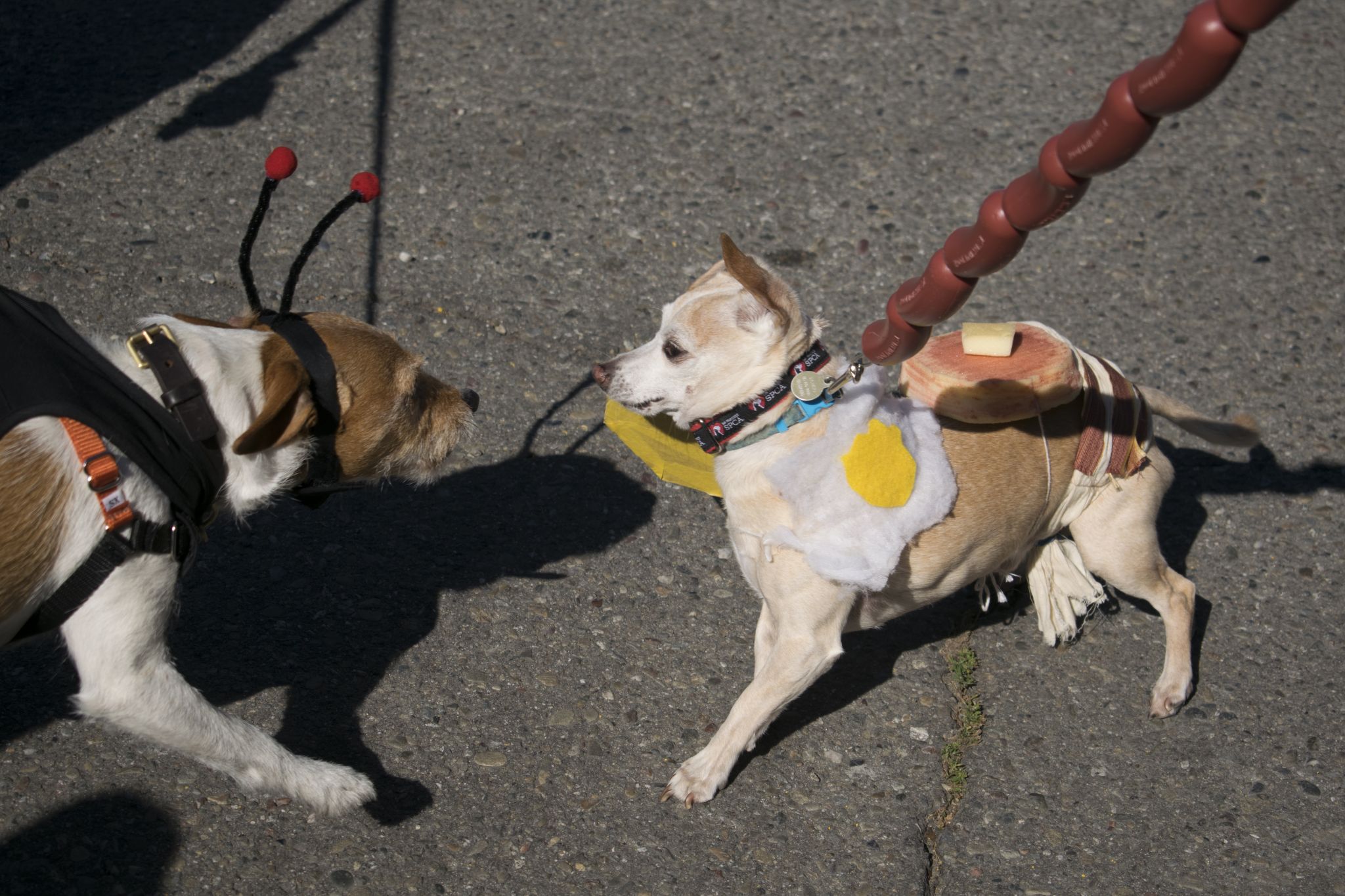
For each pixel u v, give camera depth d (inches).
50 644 136.0
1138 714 141.9
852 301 200.5
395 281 194.5
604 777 128.4
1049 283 209.2
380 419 119.0
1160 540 166.4
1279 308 207.6
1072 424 130.0
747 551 124.9
